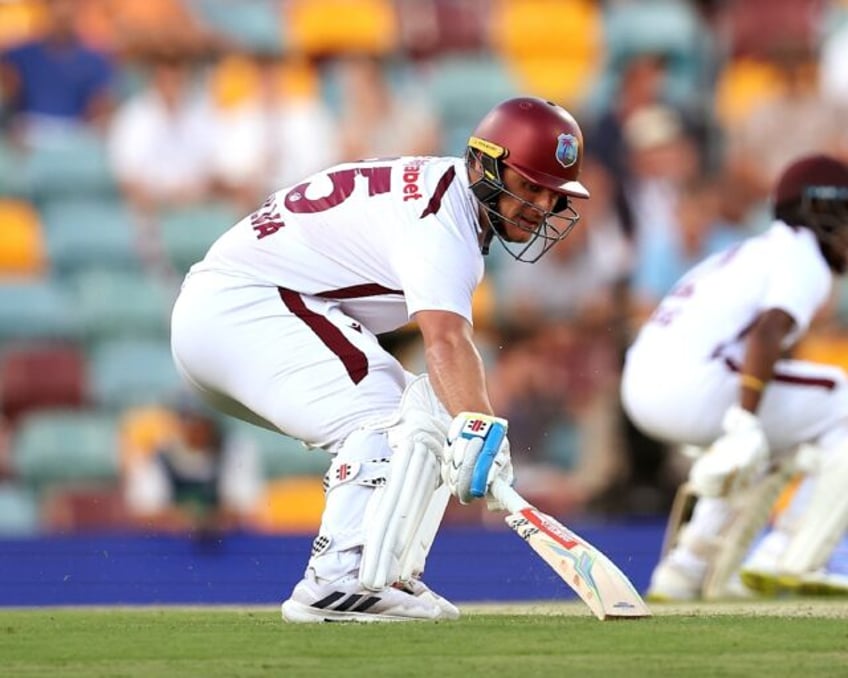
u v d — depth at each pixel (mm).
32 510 33812
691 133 39406
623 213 37375
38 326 36375
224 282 15000
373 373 14562
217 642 12281
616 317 36000
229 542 27719
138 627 13820
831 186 22219
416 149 39344
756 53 42625
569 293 36094
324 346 14609
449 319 13820
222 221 38250
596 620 13805
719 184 39469
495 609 17797
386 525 13820
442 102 41250
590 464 32312
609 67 42875
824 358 37406
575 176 14586
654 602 21766
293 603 14172
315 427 14547
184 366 15453
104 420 35031
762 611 16859
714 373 22672
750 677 10148
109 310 36719
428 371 13727
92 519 33469
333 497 14125
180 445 31734
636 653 11422
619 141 38219
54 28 39312
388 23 41594
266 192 38469
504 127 14352
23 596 27484
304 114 39000
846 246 22516
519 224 14617
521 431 34781
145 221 38219
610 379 33062
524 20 42781
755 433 21797
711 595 22781
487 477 13508
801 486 23078
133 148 38406
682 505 22828
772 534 23281
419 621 13938
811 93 41875
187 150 38500
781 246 22328
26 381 35188
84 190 38625
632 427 32031
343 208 14727
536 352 35500
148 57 38812
